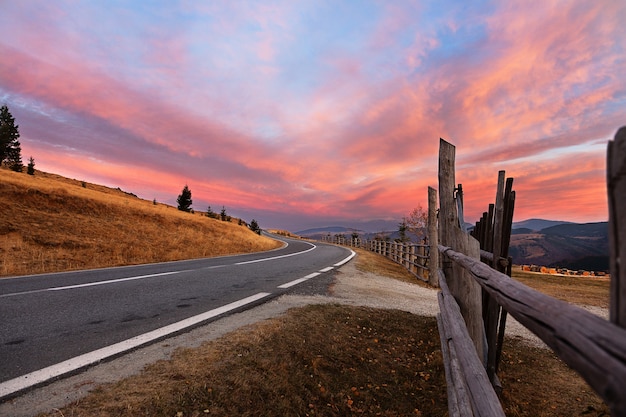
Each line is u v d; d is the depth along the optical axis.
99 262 11.36
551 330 0.83
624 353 0.49
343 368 3.73
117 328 4.10
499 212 2.93
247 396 2.85
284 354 3.68
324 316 5.19
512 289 1.26
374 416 3.10
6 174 24.81
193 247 17.45
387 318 5.63
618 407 0.49
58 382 2.71
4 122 48.97
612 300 0.56
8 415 2.27
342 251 21.20
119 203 24.22
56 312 4.66
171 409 2.50
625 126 0.52
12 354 3.21
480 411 1.50
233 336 3.94
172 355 3.34
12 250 11.02
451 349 2.71
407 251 14.66
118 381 2.78
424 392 3.59
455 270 3.35
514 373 4.22
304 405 2.98
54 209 17.94
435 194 10.90
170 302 5.49
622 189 0.52
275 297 6.18
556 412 3.36
